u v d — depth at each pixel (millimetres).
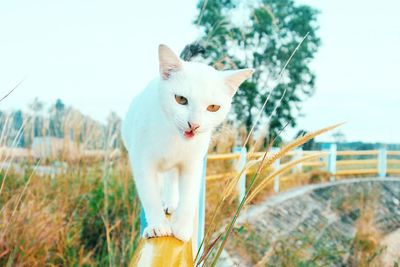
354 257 5289
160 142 1380
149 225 1321
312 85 10703
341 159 11367
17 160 3998
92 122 4398
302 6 10828
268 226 5512
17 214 3084
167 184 1732
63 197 3762
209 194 4285
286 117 9391
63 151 4164
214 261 1183
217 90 1369
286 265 4180
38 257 3076
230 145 5527
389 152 10484
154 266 1059
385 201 8398
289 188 7883
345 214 7059
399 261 5215
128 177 3941
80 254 3275
